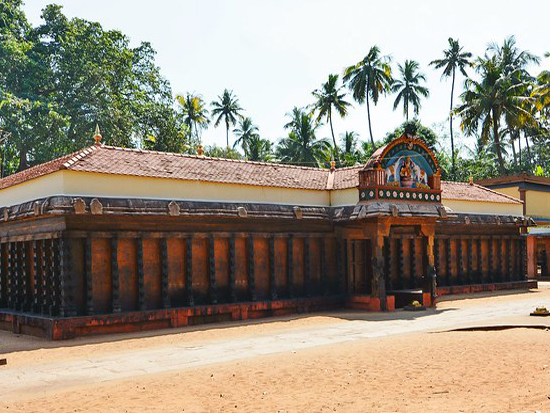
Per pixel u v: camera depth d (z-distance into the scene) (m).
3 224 21.47
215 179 21.31
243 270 22.08
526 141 71.88
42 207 17.44
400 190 23.73
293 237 23.52
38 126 43.47
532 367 10.98
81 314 17.88
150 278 19.52
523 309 22.59
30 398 10.32
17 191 21.00
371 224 23.59
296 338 16.56
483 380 10.26
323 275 24.34
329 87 62.16
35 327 18.12
